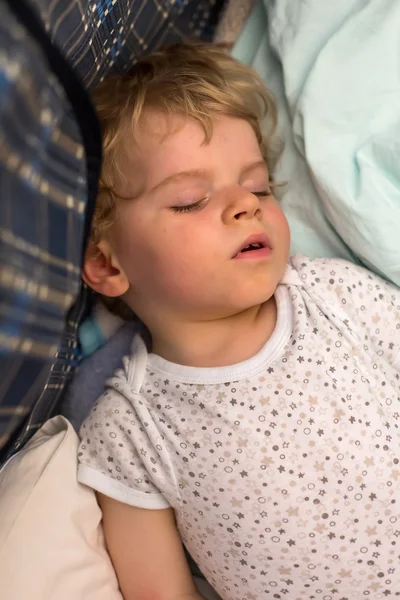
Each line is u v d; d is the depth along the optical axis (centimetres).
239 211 79
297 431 81
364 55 93
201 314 87
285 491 80
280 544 81
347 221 94
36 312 50
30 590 74
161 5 97
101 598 83
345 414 81
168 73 91
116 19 83
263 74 103
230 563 84
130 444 87
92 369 99
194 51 98
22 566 75
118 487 86
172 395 87
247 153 85
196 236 80
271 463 80
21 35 44
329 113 94
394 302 93
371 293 92
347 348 86
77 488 86
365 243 93
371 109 93
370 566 80
